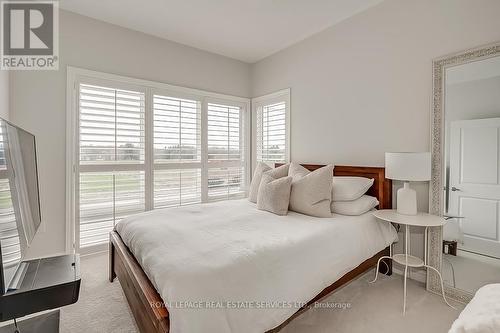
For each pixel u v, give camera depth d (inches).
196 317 43.9
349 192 94.3
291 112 142.6
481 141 77.7
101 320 70.4
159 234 68.1
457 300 81.3
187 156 141.9
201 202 147.5
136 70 124.8
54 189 106.3
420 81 91.4
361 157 110.0
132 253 73.2
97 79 114.3
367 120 107.7
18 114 98.6
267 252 58.3
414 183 94.2
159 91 131.6
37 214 72.2
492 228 76.0
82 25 110.7
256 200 114.7
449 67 83.8
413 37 93.0
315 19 115.0
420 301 80.5
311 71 130.9
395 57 98.1
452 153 83.4
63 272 58.0
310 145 132.2
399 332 65.7
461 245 81.7
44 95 103.3
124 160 121.6
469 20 79.8
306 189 93.4
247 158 168.1
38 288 50.6
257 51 149.9
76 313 73.3
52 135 105.2
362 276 97.3
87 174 112.7
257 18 114.3
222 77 155.8
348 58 114.1
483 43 77.0
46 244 105.1
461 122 81.4
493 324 30.7
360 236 81.5
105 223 117.0
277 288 55.4
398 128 97.7
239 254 55.7
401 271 98.4
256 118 165.8
